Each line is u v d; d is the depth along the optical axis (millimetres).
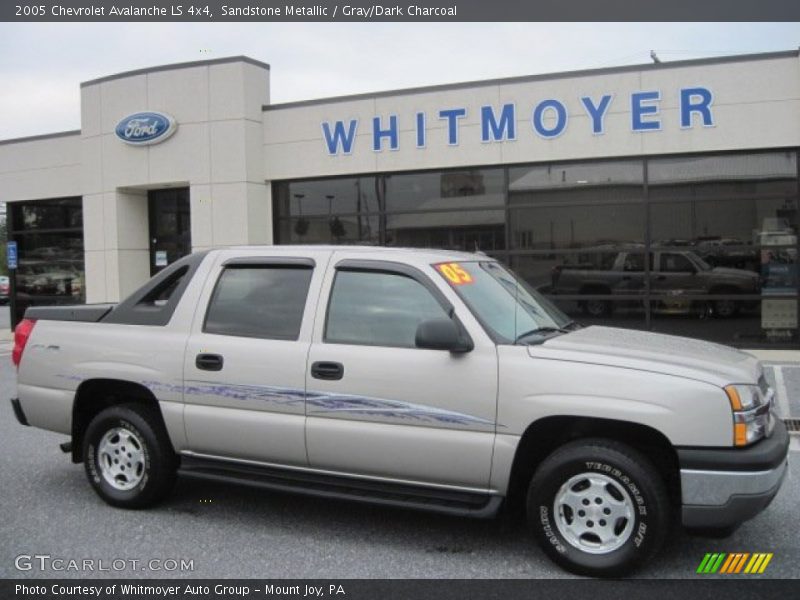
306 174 15508
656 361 4277
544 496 4348
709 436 4035
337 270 4977
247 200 15594
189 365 5152
